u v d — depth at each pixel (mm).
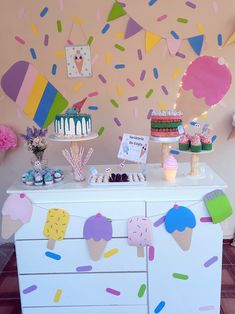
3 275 2408
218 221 1711
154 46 2564
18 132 2723
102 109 2674
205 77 2592
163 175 1951
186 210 1743
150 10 2512
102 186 1776
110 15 2525
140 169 2098
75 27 2555
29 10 2543
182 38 2543
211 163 2746
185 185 1742
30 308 1884
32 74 2631
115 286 1837
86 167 2219
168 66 2592
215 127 2672
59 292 1855
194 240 1771
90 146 2736
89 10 2529
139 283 1828
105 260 1804
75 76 2621
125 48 2574
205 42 2545
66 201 1785
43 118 2689
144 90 2635
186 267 1800
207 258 1786
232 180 2773
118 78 2621
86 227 1764
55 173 1893
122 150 1929
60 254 1810
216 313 1853
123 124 2695
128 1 2504
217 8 2496
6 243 2881
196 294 1832
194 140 1809
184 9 2506
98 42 2568
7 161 2785
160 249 1785
